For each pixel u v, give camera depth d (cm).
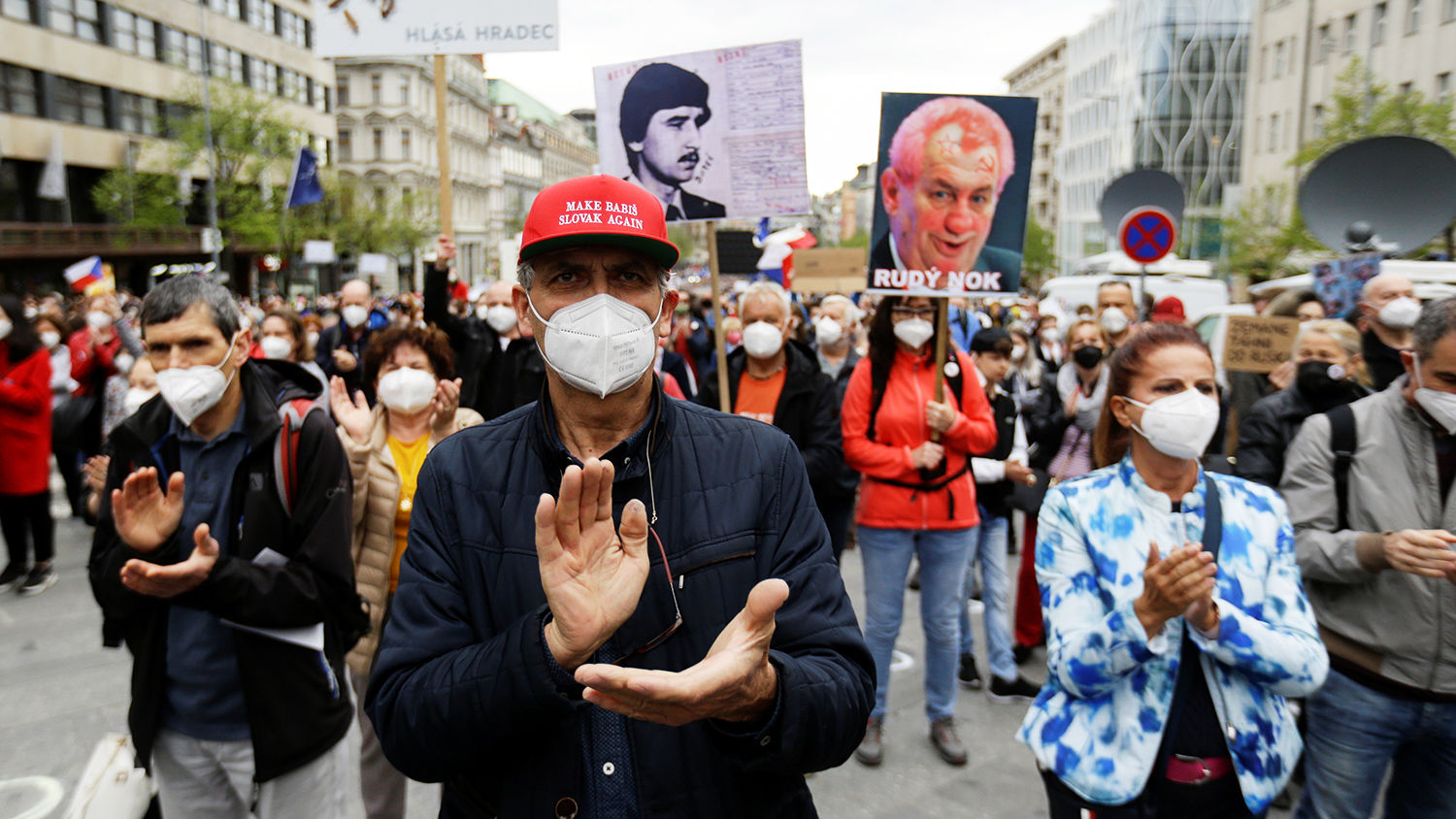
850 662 158
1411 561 237
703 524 161
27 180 3331
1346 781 271
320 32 566
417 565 161
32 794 373
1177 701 211
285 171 3769
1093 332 479
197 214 4056
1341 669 268
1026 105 425
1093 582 223
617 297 161
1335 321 351
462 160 8012
